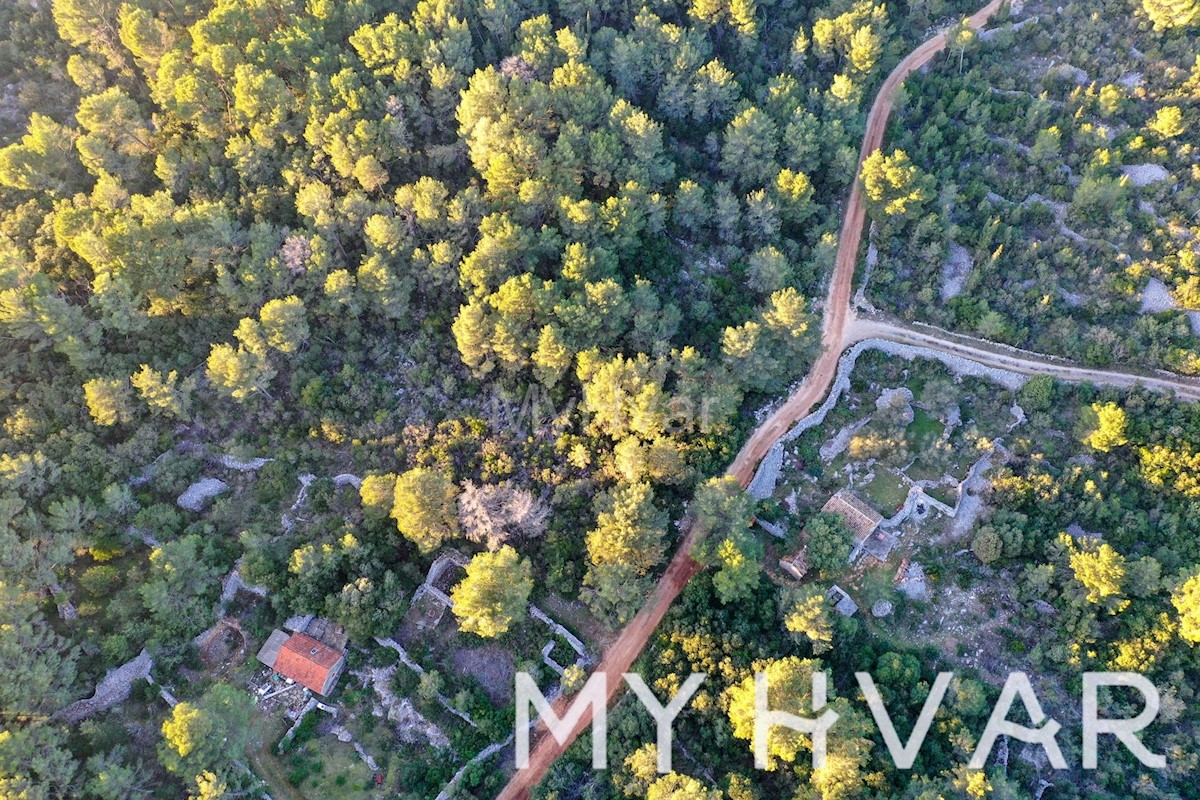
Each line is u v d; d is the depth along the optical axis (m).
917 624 105.62
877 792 89.19
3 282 102.31
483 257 111.56
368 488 101.19
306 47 124.12
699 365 114.25
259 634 98.75
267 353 111.00
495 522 102.25
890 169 124.31
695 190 123.31
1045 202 132.12
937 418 120.25
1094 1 148.88
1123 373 120.75
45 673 85.31
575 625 104.69
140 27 120.19
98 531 99.06
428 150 123.88
